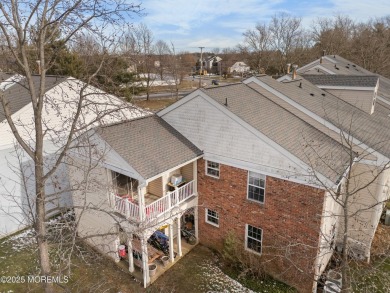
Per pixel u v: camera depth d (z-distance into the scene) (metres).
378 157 12.48
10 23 6.62
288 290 11.71
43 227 7.50
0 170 14.53
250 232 12.89
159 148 12.53
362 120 16.64
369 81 18.86
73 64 23.50
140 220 11.21
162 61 61.72
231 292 11.66
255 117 12.54
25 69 7.15
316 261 11.03
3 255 13.67
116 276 12.45
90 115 17.58
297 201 11.09
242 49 91.81
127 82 31.00
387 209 17.06
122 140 12.06
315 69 30.06
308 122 14.72
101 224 13.22
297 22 76.50
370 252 13.77
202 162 13.55
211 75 97.12
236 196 12.83
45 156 15.66
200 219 14.38
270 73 74.81
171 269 12.94
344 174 10.84
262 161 11.62
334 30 72.31
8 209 15.00
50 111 16.41
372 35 61.91
